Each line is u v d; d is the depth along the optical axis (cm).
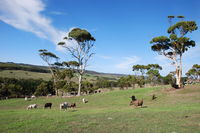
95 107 3209
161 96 3638
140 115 1934
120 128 1402
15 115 2197
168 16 4544
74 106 3142
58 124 1578
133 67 9150
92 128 1429
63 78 6712
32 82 7706
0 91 6138
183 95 3466
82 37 5241
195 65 8688
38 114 2236
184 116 1766
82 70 5512
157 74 8169
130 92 4575
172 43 4319
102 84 9869
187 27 4181
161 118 1731
